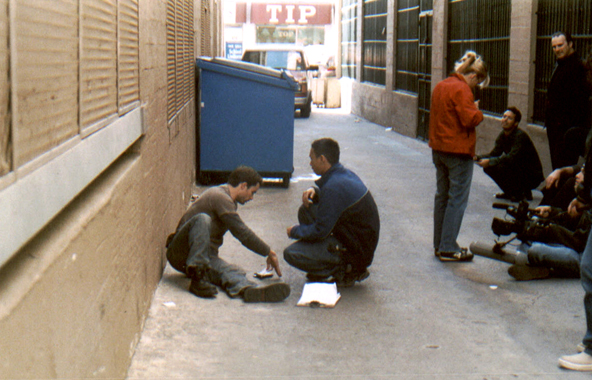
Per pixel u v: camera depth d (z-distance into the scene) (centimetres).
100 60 300
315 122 1978
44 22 212
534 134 966
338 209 495
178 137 685
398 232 707
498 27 1133
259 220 754
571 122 783
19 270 192
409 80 1664
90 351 264
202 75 935
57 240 222
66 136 237
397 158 1255
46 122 212
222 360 381
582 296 503
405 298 499
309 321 447
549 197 678
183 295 491
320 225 496
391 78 1783
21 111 189
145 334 416
